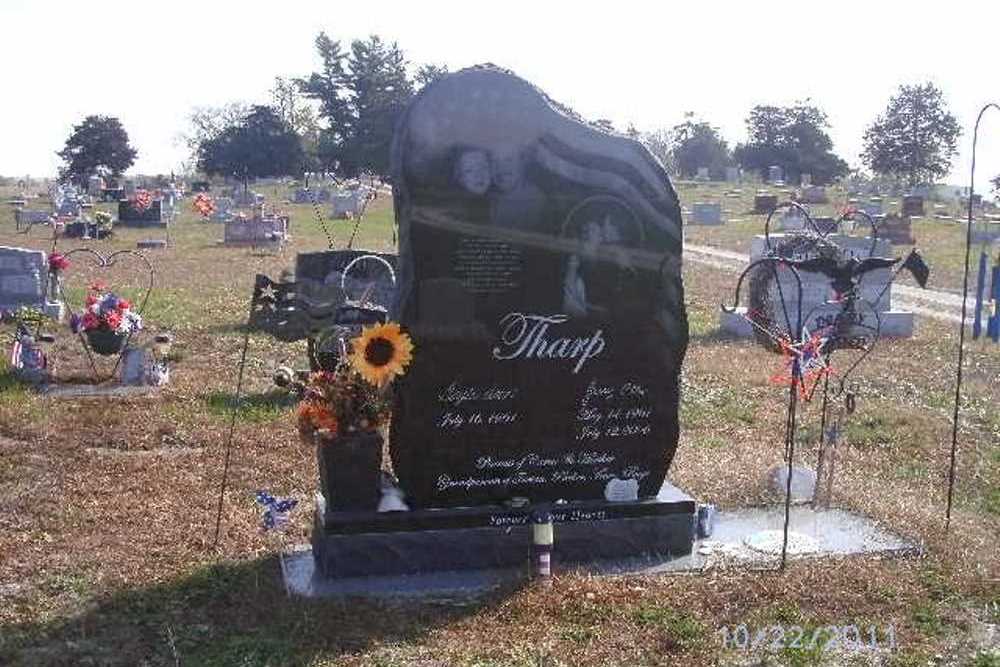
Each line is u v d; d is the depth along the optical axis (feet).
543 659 11.39
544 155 13.33
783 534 14.38
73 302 35.76
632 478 14.14
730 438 19.67
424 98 12.99
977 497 16.75
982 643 12.05
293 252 58.85
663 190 13.83
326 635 11.75
